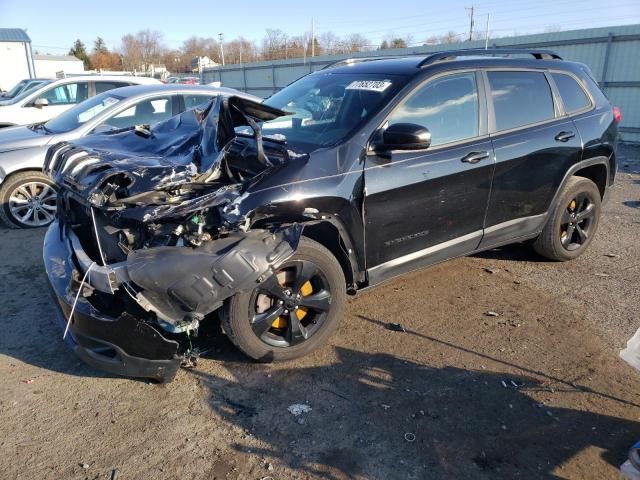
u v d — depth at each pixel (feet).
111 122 21.65
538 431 9.37
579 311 13.73
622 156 38.78
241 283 9.30
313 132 12.19
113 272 8.91
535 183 14.58
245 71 94.53
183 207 9.24
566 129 15.08
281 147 11.08
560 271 16.26
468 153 12.87
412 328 12.78
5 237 19.49
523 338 12.40
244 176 10.78
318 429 9.36
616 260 17.22
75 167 10.36
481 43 59.36
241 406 9.94
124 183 9.62
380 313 13.50
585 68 16.75
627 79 48.01
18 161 19.81
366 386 10.56
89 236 10.96
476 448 8.95
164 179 9.53
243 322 10.43
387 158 11.61
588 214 16.75
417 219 12.30
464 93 13.21
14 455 8.67
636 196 25.68
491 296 14.53
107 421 9.50
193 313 9.30
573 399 10.23
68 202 11.37
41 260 17.19
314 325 11.37
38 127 22.53
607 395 10.37
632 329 12.84
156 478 8.25
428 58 13.15
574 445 9.05
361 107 12.18
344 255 11.40
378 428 9.39
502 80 14.08
